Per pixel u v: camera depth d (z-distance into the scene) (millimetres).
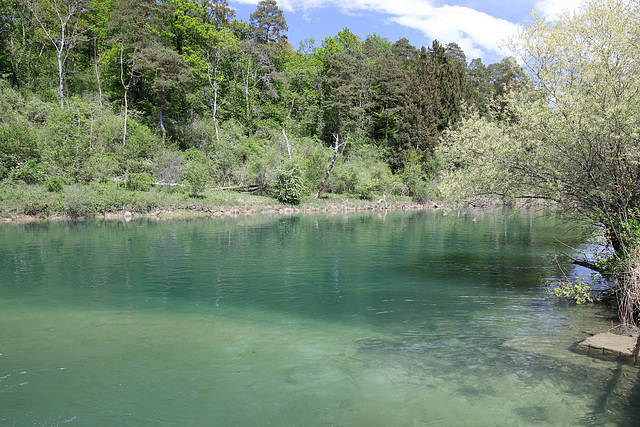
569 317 7734
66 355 5910
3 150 27500
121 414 4406
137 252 14812
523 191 9539
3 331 6875
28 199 25062
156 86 39188
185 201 31062
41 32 40156
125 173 32031
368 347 6305
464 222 26719
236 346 6316
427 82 50000
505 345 6355
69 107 34188
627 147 7605
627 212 7938
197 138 43281
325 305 8578
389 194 46562
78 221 24828
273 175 38156
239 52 50500
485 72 62875
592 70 7918
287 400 4688
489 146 9477
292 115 57250
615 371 5375
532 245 16859
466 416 4324
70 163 29516
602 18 8133
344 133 53688
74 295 9188
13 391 4871
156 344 6367
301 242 17594
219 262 13164
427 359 5832
